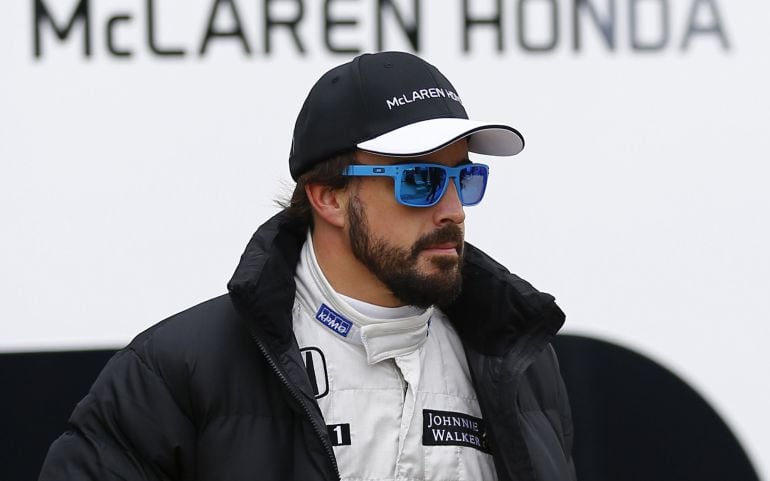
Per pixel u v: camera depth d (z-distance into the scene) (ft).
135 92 32.58
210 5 32.76
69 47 32.40
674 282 33.55
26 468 32.40
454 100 22.43
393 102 21.70
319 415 20.65
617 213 33.47
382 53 22.52
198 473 20.90
